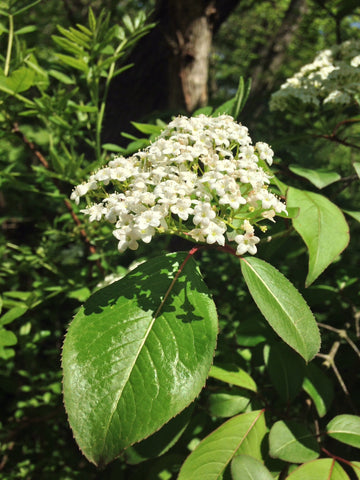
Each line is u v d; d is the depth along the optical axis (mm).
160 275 186
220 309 348
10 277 325
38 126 320
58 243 311
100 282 284
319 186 232
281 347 247
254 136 393
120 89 386
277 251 314
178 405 151
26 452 362
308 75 327
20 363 390
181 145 189
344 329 283
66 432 386
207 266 399
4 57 293
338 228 205
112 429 146
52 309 352
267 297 182
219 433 210
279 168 314
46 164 290
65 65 305
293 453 197
